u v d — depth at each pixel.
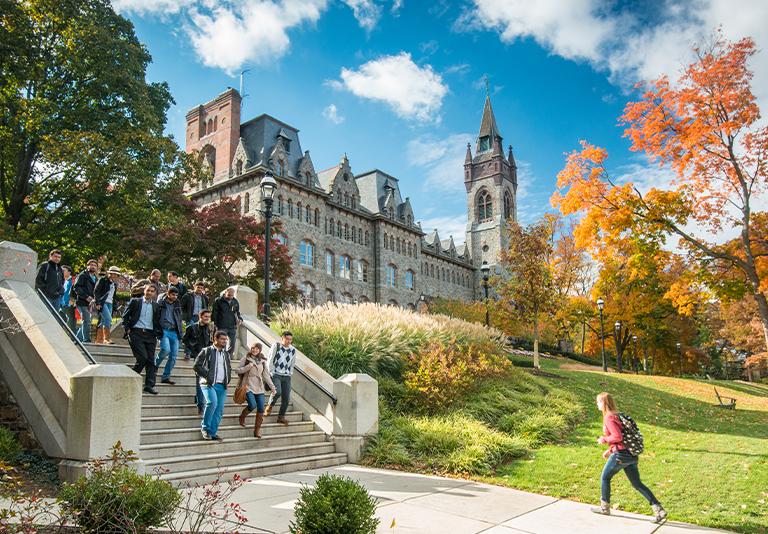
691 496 7.87
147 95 26.56
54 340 8.23
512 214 90.44
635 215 19.66
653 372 58.69
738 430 14.89
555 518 6.79
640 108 19.72
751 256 19.31
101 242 25.36
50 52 24.75
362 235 55.91
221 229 24.72
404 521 6.38
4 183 24.48
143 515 4.70
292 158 47.72
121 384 7.14
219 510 6.31
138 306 9.55
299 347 14.07
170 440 8.46
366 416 10.64
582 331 60.06
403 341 14.81
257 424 9.56
